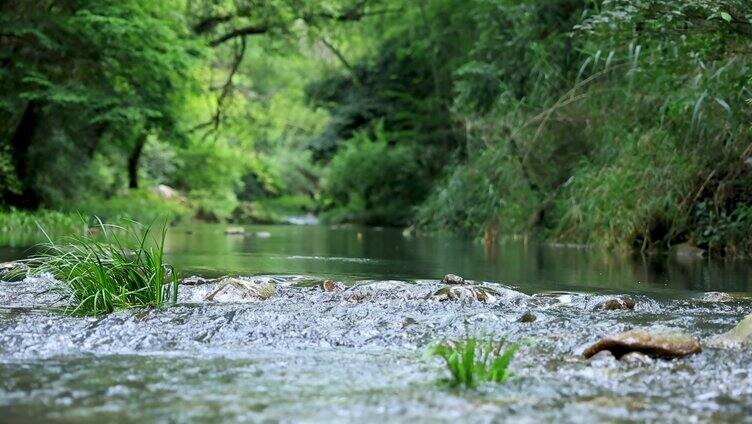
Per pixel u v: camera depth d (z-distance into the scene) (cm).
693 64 855
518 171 1409
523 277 728
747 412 265
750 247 991
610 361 343
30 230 1445
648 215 1077
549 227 1388
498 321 447
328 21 2583
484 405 270
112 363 336
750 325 386
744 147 973
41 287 558
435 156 2338
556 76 1402
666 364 336
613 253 1086
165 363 337
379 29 2636
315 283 629
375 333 408
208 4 2414
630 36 782
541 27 1506
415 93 2556
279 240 1411
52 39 1691
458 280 625
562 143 1384
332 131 2764
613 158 1180
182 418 253
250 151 3844
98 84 1769
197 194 3114
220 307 477
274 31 2539
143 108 1733
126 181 2742
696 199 1052
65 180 1905
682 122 1012
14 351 358
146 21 1703
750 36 727
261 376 314
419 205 2244
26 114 1784
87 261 498
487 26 1786
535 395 285
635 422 253
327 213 2938
